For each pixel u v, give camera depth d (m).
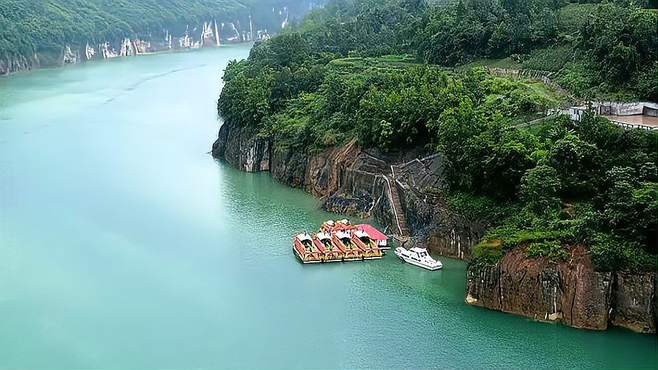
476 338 71.12
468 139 87.44
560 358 67.38
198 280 85.19
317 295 81.06
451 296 80.12
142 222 104.50
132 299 80.62
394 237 95.88
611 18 111.94
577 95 105.94
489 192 86.12
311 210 110.38
